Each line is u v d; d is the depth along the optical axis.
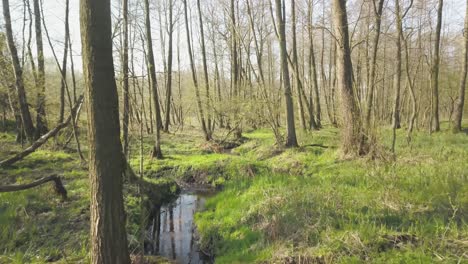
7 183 9.20
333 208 6.56
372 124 11.04
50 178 7.63
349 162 10.73
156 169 12.97
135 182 9.52
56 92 17.48
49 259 5.56
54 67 19.16
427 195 6.75
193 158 14.94
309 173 10.95
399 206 6.42
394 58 24.88
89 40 3.95
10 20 13.84
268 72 31.48
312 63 24.31
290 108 15.02
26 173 10.38
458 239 5.05
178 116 37.19
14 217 6.80
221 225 7.66
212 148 18.33
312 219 6.28
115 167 4.17
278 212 6.87
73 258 5.55
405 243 5.19
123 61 8.94
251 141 19.34
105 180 4.11
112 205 4.16
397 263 4.73
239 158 14.07
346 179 8.70
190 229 8.36
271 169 12.48
